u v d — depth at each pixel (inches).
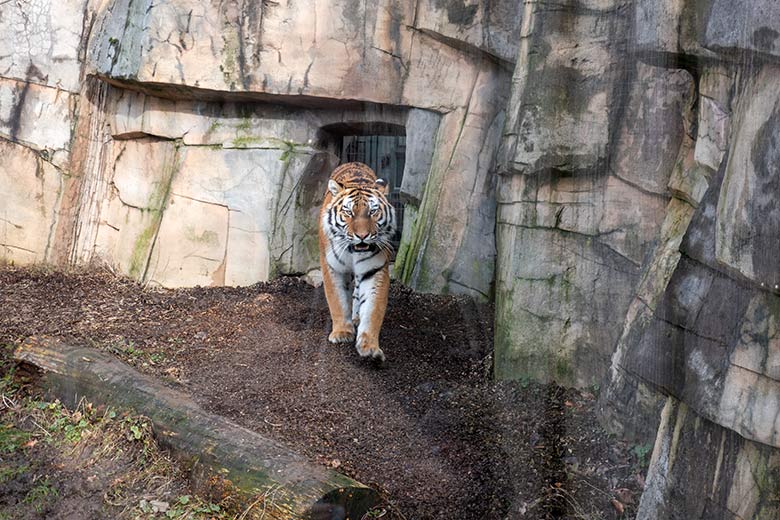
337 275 151.4
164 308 187.2
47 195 253.1
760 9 67.4
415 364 129.3
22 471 137.8
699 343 74.5
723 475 73.2
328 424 126.2
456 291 130.6
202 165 232.4
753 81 69.2
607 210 84.1
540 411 95.3
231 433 128.1
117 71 239.9
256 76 209.3
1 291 204.7
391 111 138.6
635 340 81.1
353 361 135.6
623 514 82.9
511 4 115.6
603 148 83.7
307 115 206.4
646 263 82.0
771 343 67.9
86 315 186.5
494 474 111.6
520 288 97.5
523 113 97.1
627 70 81.2
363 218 142.8
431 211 132.1
